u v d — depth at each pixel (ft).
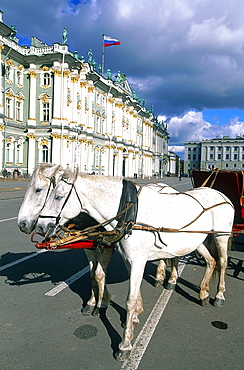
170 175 337.93
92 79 146.00
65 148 131.44
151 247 13.02
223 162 365.40
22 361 11.41
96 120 159.94
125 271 21.98
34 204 12.53
